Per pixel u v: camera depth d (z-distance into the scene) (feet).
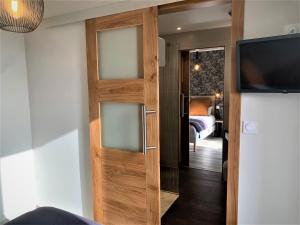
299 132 5.20
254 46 5.07
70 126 8.36
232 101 5.67
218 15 9.97
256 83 5.18
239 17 5.44
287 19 5.07
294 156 5.29
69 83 8.16
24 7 4.00
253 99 5.49
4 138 8.40
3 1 3.86
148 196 6.88
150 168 6.76
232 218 5.97
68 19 7.68
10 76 8.50
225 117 12.12
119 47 7.02
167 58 13.41
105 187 7.59
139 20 6.45
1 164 8.36
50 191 9.18
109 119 7.45
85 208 8.43
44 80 8.68
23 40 8.87
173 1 6.01
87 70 7.48
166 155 14.08
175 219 8.29
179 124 13.65
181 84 13.75
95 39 7.20
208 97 21.34
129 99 6.83
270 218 5.65
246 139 5.66
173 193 10.32
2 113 8.30
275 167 5.48
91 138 7.63
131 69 6.91
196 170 13.23
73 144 8.38
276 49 4.85
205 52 21.39
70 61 8.03
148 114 6.59
